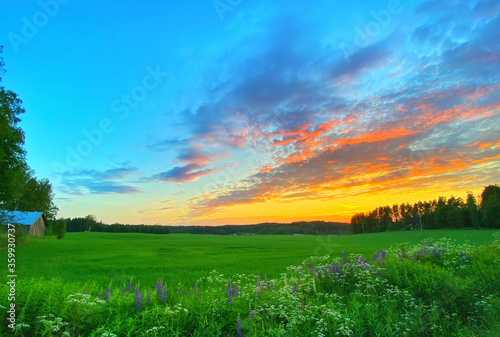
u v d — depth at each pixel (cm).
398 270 1126
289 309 782
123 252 3631
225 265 2389
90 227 13512
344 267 1250
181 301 793
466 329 679
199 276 1809
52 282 806
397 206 10338
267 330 670
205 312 743
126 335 628
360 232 11212
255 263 2502
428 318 745
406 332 655
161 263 2562
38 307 649
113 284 1527
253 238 8200
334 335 657
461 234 5794
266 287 982
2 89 2520
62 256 3038
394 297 911
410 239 5631
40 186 7388
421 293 928
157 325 666
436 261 1405
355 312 755
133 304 749
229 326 719
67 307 655
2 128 2505
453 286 906
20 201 4834
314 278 1110
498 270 1071
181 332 661
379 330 666
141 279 1702
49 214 7862
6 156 2734
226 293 923
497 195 7012
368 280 1040
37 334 590
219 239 7656
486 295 878
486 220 7050
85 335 620
